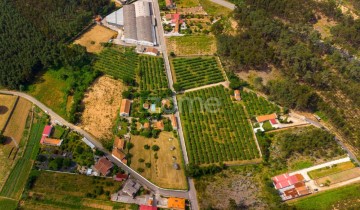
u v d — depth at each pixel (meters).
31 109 148.62
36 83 159.38
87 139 138.75
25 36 176.38
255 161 136.75
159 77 166.38
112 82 162.88
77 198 121.56
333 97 160.25
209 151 138.25
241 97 160.12
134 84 162.50
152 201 121.44
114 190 124.44
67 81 160.25
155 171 130.75
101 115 148.62
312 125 150.25
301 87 154.25
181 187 126.75
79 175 127.88
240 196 125.19
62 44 170.50
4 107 147.75
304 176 131.88
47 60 163.00
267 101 159.25
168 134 143.25
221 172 132.62
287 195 124.81
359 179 131.50
